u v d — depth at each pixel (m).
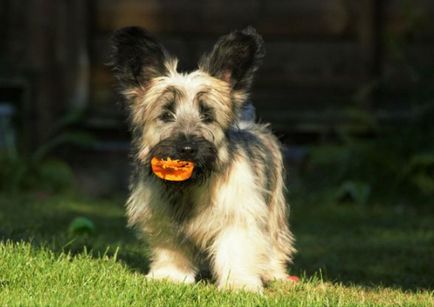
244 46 8.53
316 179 17.09
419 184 16.64
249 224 8.26
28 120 18.08
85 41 18.27
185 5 18.31
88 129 18.31
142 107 8.43
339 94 18.31
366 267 10.80
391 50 18.11
